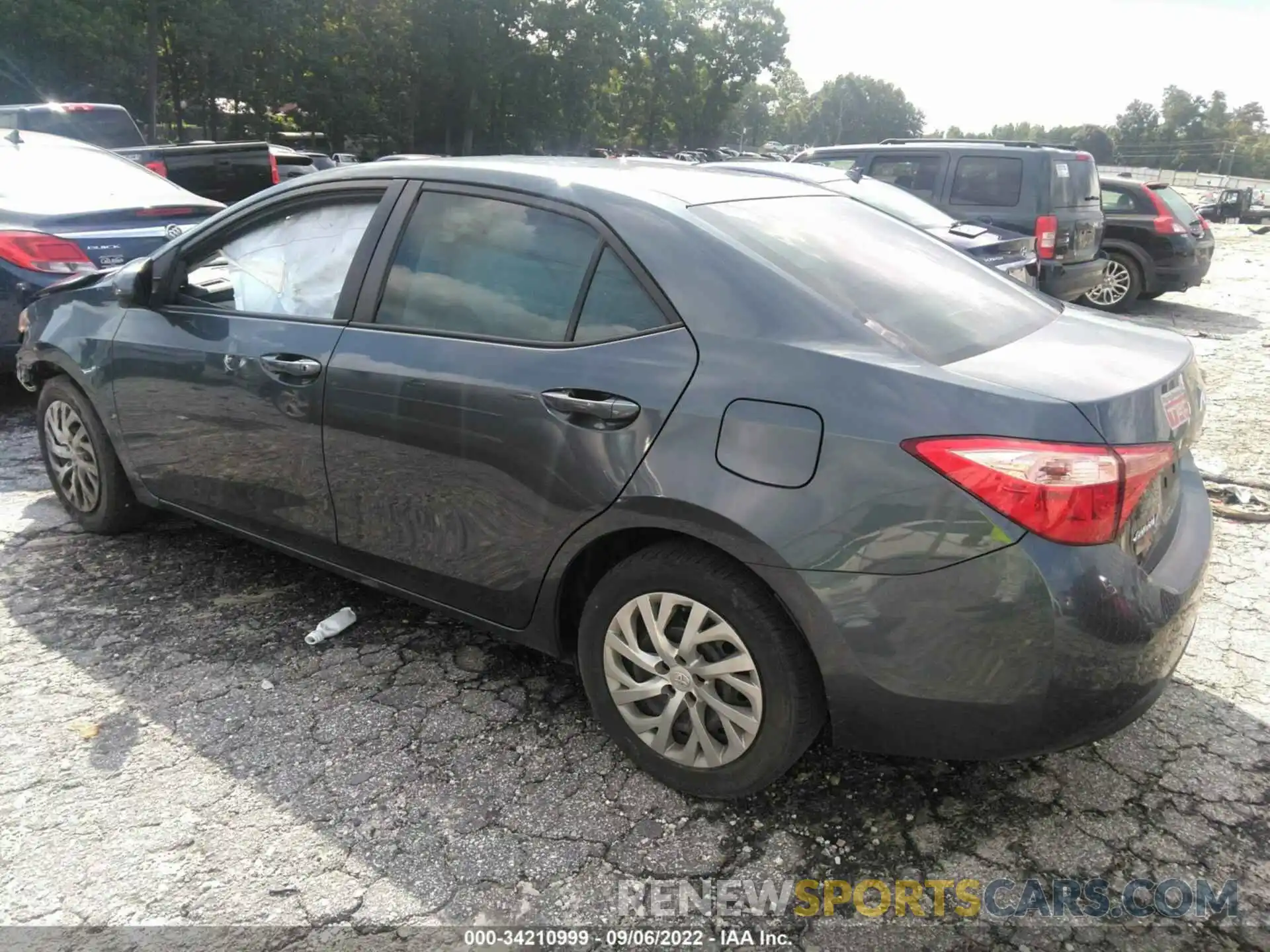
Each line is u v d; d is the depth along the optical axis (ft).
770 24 276.00
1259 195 127.34
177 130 126.62
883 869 7.72
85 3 105.91
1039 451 6.64
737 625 7.71
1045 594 6.63
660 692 8.36
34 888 7.36
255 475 11.02
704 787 8.29
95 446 13.03
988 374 7.27
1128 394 7.15
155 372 11.73
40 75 104.17
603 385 8.13
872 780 8.76
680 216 8.52
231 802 8.36
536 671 10.53
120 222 19.39
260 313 10.94
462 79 171.01
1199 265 36.50
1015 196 28.81
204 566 12.92
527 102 180.45
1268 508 15.38
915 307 8.41
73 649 10.79
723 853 7.86
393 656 10.78
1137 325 9.52
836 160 32.14
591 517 8.24
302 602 11.99
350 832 8.04
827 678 7.42
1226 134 514.68
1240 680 10.40
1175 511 8.46
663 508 7.75
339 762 8.92
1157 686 7.31
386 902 7.31
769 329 7.70
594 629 8.67
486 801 8.43
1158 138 530.68
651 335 8.14
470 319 9.24
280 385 10.37
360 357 9.74
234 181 35.01
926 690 7.11
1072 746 7.16
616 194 8.84
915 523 6.86
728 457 7.49
